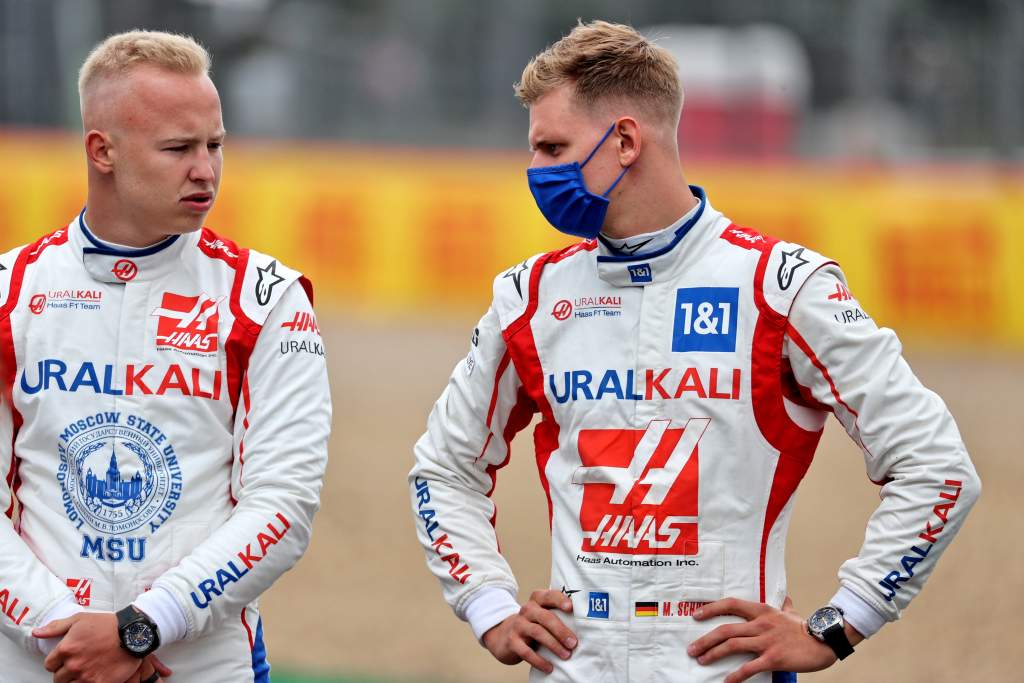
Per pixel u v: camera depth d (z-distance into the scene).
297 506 10.09
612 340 9.92
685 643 9.48
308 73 70.94
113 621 9.55
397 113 70.56
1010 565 24.39
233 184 50.91
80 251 10.38
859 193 46.66
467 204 50.09
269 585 10.05
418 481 10.78
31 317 10.29
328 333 47.00
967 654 20.03
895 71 68.94
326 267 50.50
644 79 9.77
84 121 10.17
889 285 45.94
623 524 9.60
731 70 72.00
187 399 10.12
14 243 49.25
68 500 10.07
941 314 45.66
